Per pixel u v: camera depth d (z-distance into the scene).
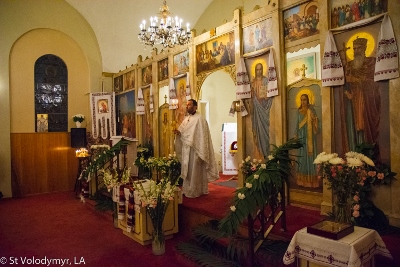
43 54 11.68
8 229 6.91
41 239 6.21
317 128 5.59
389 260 3.52
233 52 7.17
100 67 12.72
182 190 7.04
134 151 8.47
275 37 6.09
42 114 11.61
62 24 11.88
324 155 3.54
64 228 6.92
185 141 6.91
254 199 3.74
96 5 11.58
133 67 11.41
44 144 11.53
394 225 4.40
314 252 3.14
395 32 4.38
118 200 6.29
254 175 3.94
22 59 11.24
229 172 10.44
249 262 4.12
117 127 12.82
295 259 3.39
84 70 12.53
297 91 5.91
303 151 5.80
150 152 10.39
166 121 9.80
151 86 10.23
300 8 5.76
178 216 6.43
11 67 11.01
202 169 7.12
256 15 6.52
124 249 5.57
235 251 4.36
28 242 6.05
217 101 12.05
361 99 4.84
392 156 4.44
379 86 4.62
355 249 2.93
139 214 5.72
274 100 6.16
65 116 12.12
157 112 10.11
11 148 10.91
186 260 4.76
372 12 4.70
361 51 4.83
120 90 12.51
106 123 12.13
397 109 4.38
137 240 5.92
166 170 6.62
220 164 11.93
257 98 6.56
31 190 11.19
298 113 5.89
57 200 10.04
